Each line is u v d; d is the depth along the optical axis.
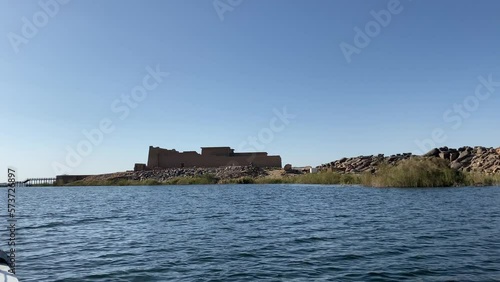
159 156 128.75
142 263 12.81
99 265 12.66
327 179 80.75
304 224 21.77
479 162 73.75
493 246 14.36
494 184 52.38
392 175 53.81
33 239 18.53
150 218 27.12
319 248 14.73
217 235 18.47
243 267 11.99
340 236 17.38
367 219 23.09
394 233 17.80
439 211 25.98
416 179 51.41
